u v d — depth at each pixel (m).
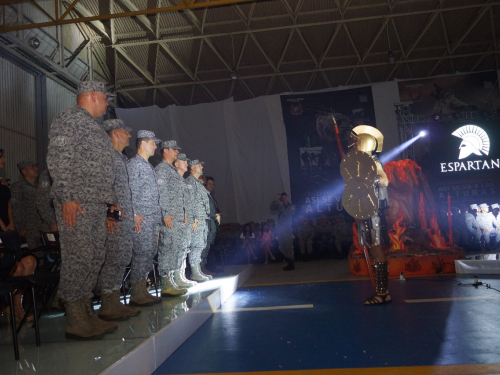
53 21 9.40
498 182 12.84
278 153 13.46
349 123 13.45
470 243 11.30
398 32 13.49
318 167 13.38
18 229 5.19
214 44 13.48
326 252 11.82
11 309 2.17
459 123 13.09
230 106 13.73
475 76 13.39
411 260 6.50
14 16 9.50
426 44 13.85
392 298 4.49
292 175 13.38
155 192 3.99
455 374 2.06
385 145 13.31
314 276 7.22
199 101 15.20
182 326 3.07
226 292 5.19
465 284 5.12
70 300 2.57
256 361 2.48
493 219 11.23
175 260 4.41
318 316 3.77
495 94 13.30
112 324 2.69
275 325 3.49
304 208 13.26
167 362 2.59
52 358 2.12
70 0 11.26
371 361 2.36
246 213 13.46
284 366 2.35
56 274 2.64
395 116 13.38
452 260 6.52
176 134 13.70
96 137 2.74
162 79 14.36
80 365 1.96
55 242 3.22
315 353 2.58
